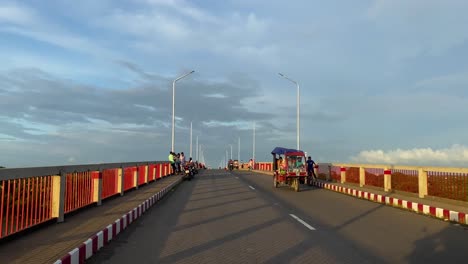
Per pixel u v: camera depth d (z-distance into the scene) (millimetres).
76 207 12836
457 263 8133
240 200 19688
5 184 8594
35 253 7660
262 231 11438
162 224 12570
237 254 8656
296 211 15891
